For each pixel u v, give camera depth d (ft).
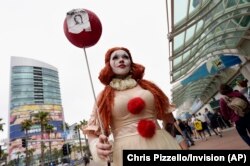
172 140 7.00
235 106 17.16
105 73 7.54
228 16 35.12
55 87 451.94
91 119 6.91
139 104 6.58
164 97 7.55
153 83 7.82
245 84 29.07
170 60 39.63
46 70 449.48
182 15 28.66
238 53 47.75
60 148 378.94
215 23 35.40
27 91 411.54
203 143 44.09
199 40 37.24
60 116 427.74
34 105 405.39
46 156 363.97
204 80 68.80
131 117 6.70
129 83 7.29
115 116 6.80
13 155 358.23
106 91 7.12
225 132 53.72
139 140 6.46
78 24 6.37
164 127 7.61
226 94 17.79
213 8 28.14
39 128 370.32
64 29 6.58
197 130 52.39
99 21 6.62
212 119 52.34
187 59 44.29
